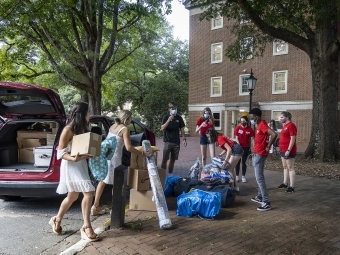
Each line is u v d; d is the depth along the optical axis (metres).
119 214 4.68
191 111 28.67
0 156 6.13
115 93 32.19
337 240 4.41
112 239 4.29
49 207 6.12
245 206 6.00
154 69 33.16
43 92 5.49
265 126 5.75
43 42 15.85
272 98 24.36
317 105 12.31
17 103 6.19
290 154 7.15
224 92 26.66
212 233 4.56
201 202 5.23
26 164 6.29
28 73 21.56
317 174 9.49
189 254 3.88
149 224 4.89
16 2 12.27
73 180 4.23
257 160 5.81
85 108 4.29
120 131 5.30
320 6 10.84
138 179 5.51
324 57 12.12
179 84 32.22
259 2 12.10
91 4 13.70
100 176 4.62
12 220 5.36
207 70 27.58
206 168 6.57
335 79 12.21
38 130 6.77
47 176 5.46
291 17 12.33
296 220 5.19
